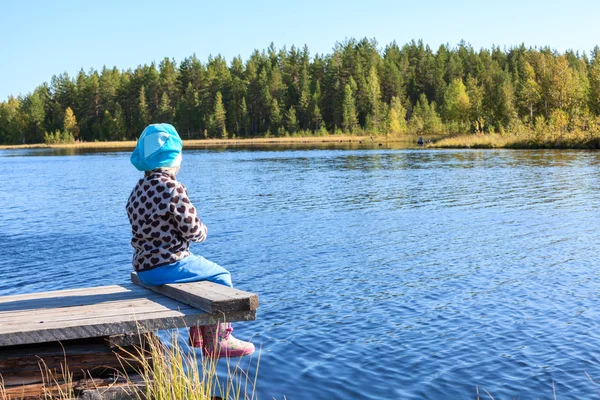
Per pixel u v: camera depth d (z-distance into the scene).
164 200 3.95
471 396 5.16
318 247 12.19
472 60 161.62
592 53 154.50
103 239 14.08
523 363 5.85
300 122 136.00
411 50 170.25
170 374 3.66
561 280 9.05
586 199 18.80
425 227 14.45
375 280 9.35
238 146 96.56
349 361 5.98
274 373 5.70
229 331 4.08
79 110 157.50
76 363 3.53
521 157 41.12
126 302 3.87
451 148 61.19
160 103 146.38
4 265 11.37
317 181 28.30
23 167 49.94
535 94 73.12
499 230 13.72
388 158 46.84
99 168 45.94
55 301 3.98
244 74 150.75
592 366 5.73
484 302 7.97
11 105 170.62
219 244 12.68
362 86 135.88
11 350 3.53
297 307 7.95
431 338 6.62
